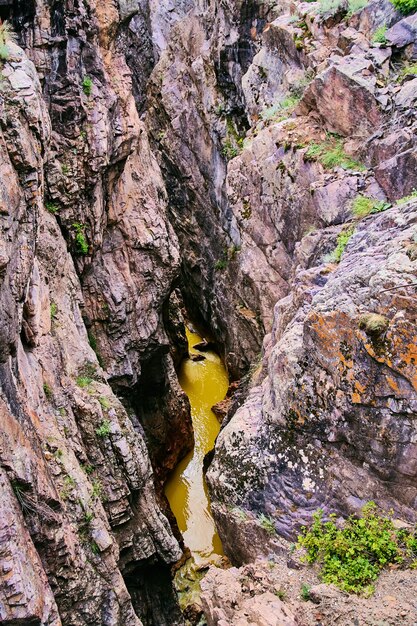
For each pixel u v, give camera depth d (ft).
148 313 63.41
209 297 91.20
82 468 42.50
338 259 46.98
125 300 61.00
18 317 34.55
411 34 54.29
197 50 89.76
